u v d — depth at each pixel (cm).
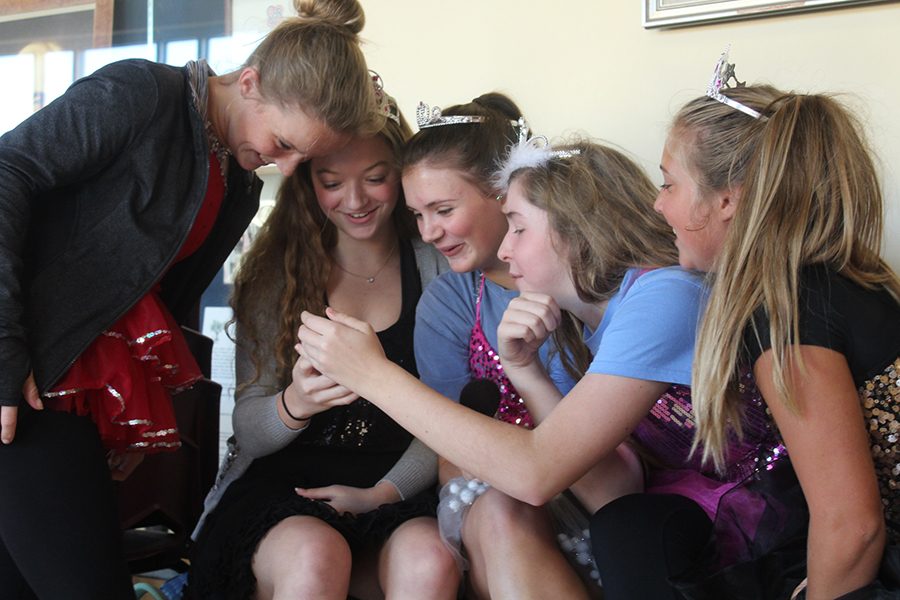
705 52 208
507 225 177
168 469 201
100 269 150
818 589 116
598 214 153
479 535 143
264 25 238
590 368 139
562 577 139
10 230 140
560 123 221
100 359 152
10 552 148
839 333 120
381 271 193
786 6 197
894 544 121
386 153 182
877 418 121
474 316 180
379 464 183
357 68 162
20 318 142
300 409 168
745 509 133
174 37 247
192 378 171
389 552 154
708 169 134
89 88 148
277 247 192
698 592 123
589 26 218
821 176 126
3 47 259
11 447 144
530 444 135
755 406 133
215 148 166
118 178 152
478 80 229
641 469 161
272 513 159
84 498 148
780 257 124
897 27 194
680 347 136
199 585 162
